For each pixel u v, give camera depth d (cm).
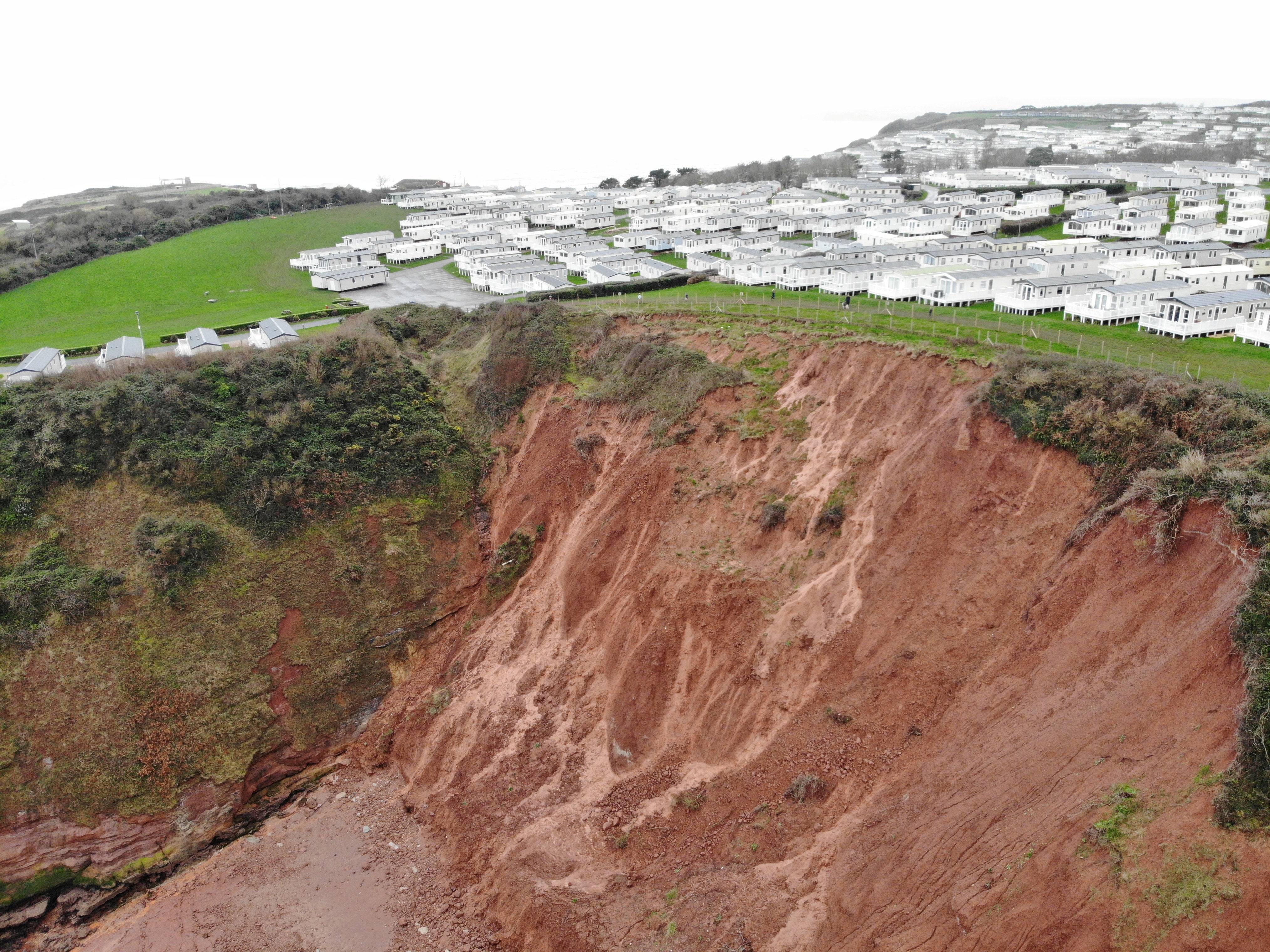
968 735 2892
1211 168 13950
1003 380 3772
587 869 3347
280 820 4100
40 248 12350
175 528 4403
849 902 2648
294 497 4788
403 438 5366
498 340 6381
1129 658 2653
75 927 3631
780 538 4069
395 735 4425
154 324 8744
